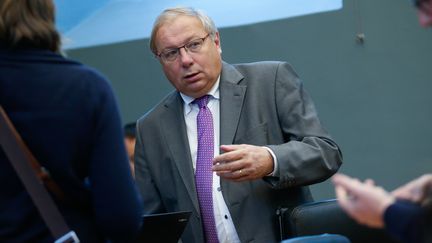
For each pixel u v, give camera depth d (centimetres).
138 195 358
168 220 482
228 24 829
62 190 345
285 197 548
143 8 852
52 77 345
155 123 577
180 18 551
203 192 543
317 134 542
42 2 355
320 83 807
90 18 866
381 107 788
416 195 294
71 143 341
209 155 548
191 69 544
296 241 360
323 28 805
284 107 550
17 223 335
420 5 299
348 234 500
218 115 557
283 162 515
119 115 355
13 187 339
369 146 792
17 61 346
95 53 870
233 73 564
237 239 536
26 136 339
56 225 335
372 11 788
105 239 361
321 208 505
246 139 544
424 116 775
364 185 302
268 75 562
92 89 347
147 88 869
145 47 860
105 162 344
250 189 539
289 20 815
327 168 532
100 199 344
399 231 288
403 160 781
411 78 779
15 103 341
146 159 575
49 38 354
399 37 781
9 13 345
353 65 796
